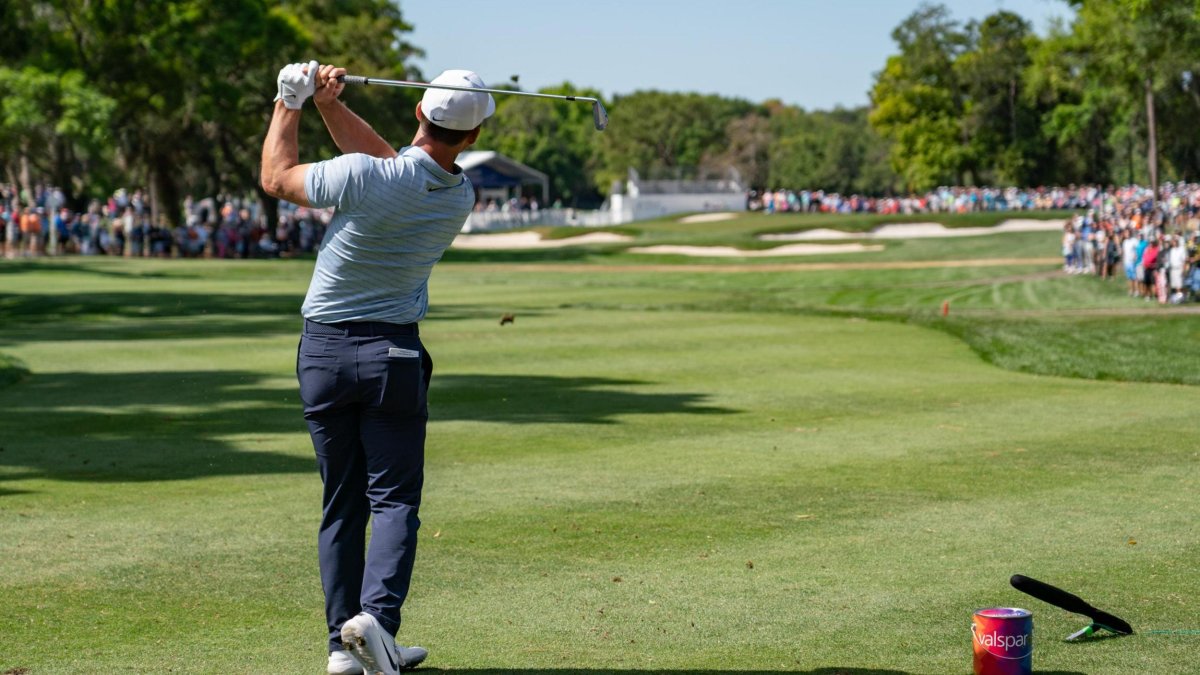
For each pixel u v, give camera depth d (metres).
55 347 18.36
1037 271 40.12
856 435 10.81
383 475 4.57
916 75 96.25
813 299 32.06
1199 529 7.09
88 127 47.53
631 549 6.64
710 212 76.69
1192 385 14.87
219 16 55.84
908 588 5.84
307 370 4.54
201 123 61.72
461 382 14.50
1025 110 95.81
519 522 7.29
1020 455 9.74
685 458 9.56
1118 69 48.62
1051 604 5.24
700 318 24.19
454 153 4.51
